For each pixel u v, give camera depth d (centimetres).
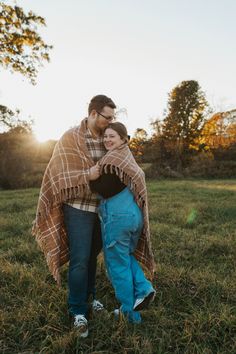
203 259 492
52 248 315
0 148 2656
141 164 3706
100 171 284
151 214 825
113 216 286
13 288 371
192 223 734
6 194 1744
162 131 3703
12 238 619
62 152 297
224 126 3878
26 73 1127
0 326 293
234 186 1877
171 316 320
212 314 309
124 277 291
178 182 2388
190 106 3712
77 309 294
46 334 287
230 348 274
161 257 488
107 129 292
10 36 1064
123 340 278
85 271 288
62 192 292
